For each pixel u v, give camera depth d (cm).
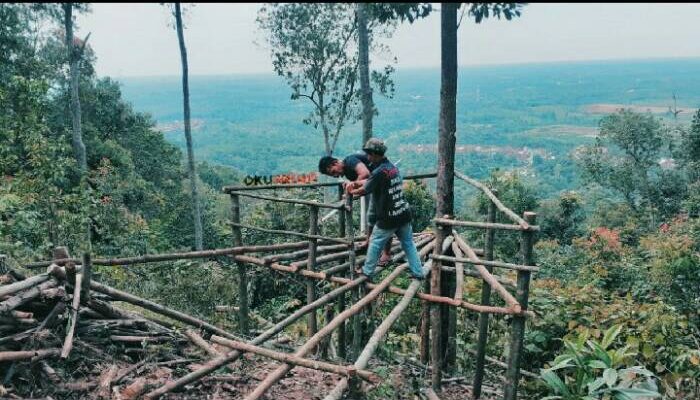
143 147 3142
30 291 424
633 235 2591
